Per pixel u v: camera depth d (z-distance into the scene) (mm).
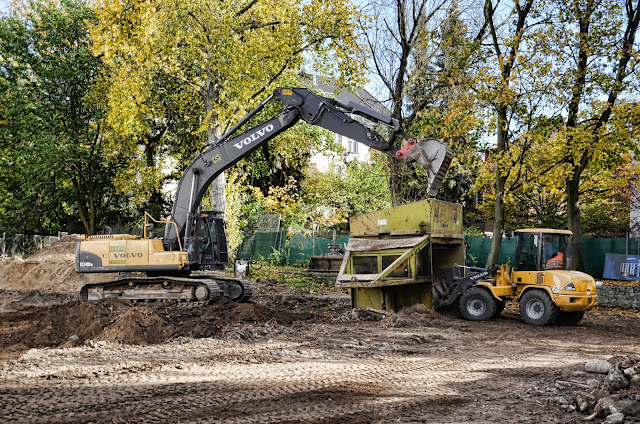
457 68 20594
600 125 19578
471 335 12367
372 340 11211
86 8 30859
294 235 30141
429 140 12680
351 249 15133
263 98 24516
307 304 17469
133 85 22000
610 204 25734
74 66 30500
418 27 23484
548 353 10531
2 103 30375
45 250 25188
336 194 38500
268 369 8336
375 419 6184
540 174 20297
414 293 15016
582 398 6703
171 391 6992
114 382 7348
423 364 9148
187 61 22750
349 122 13680
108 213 34719
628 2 19609
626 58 19328
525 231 14578
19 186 31844
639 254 20656
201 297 14008
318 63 25422
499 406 6770
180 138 31609
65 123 31234
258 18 22531
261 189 36688
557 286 13781
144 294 14539
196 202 14883
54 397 6617
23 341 10547
